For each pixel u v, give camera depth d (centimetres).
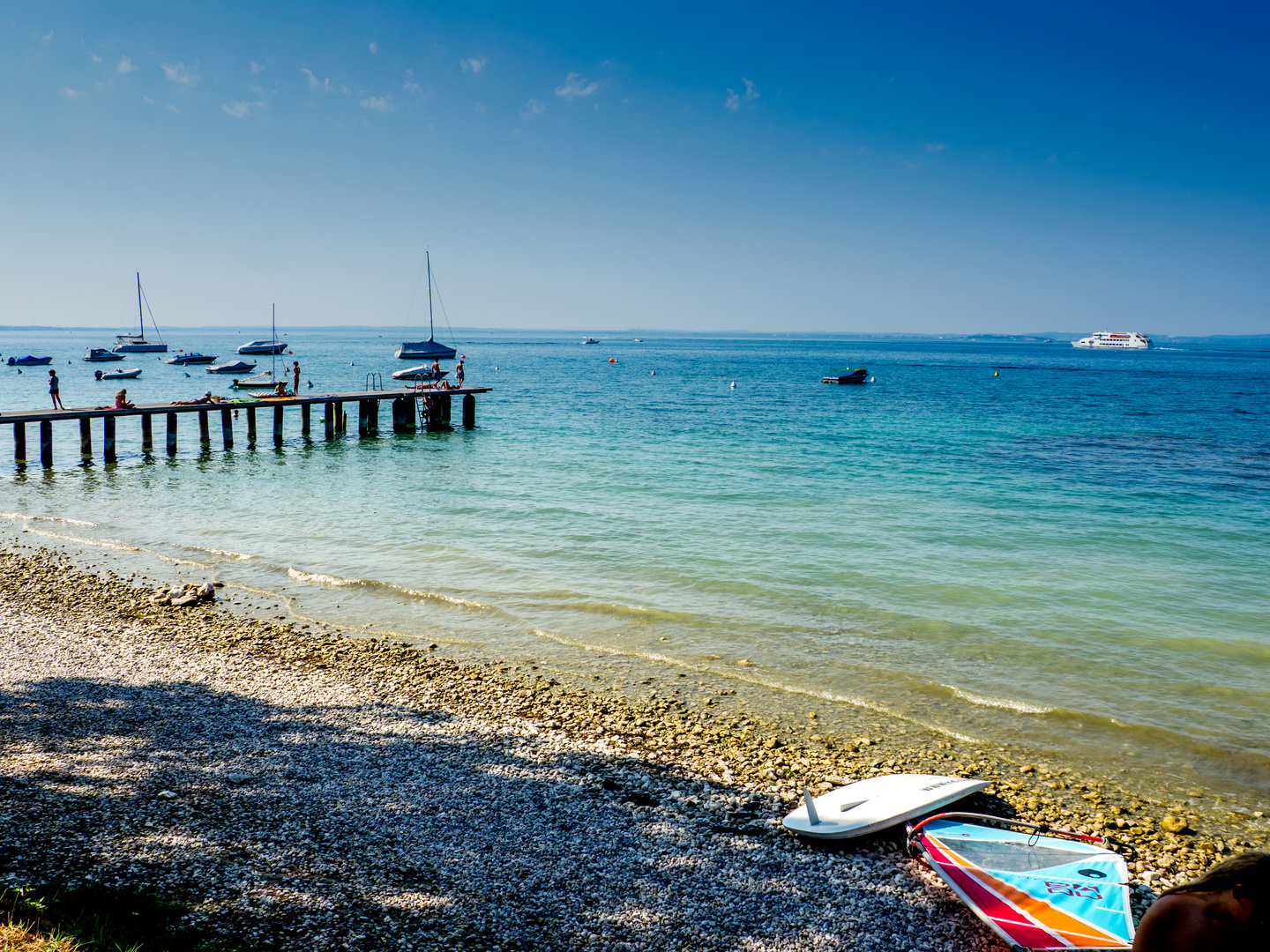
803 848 817
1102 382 9788
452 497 2584
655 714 1129
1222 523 2272
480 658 1325
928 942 681
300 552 1948
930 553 1959
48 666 1209
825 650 1377
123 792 828
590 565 1845
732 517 2306
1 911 590
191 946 577
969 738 1077
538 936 650
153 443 3681
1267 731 1111
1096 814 898
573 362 14188
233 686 1168
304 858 733
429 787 898
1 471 3094
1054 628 1480
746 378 9775
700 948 652
